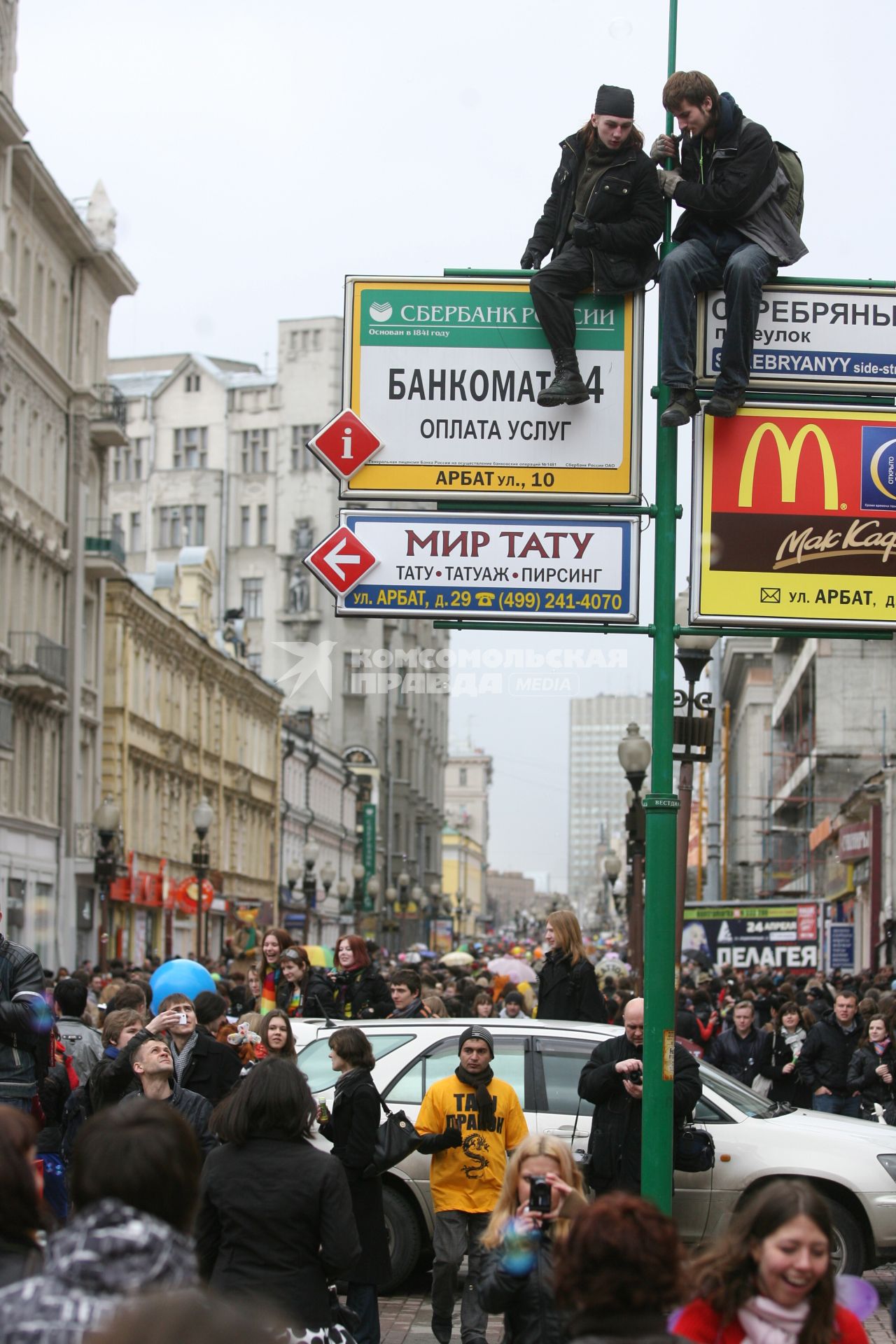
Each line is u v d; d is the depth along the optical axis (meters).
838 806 77.25
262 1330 3.49
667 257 11.10
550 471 11.39
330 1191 8.02
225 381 129.75
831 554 11.34
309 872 64.31
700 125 10.95
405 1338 13.12
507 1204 7.71
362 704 125.69
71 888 58.12
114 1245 4.91
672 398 11.12
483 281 11.47
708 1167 12.22
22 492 55.22
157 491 127.69
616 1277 5.46
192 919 76.19
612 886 52.91
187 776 75.06
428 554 11.38
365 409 11.45
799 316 11.38
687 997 29.45
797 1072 20.19
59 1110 13.40
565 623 11.34
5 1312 4.73
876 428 11.39
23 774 55.12
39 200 56.25
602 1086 12.17
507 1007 23.75
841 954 58.78
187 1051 12.84
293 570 123.44
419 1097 15.15
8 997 10.88
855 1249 14.40
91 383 62.41
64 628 59.88
